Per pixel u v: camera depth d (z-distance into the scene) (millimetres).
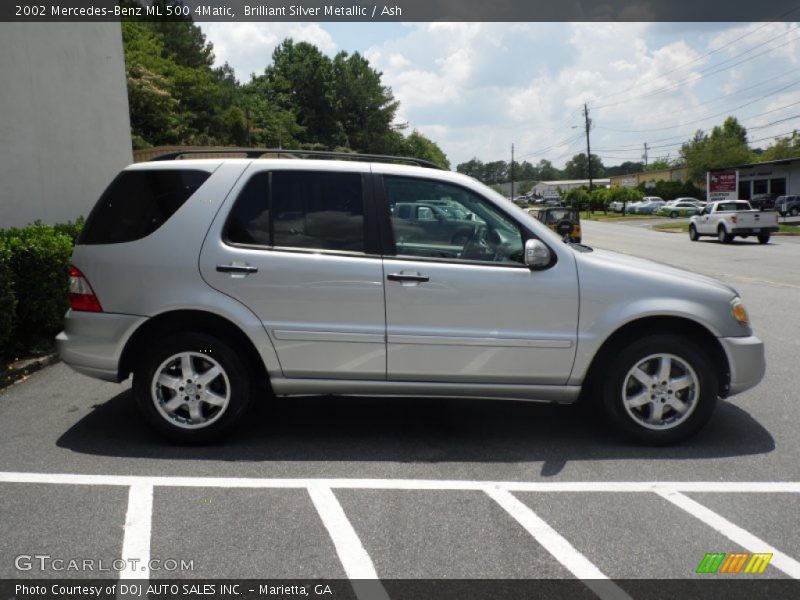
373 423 5207
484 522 3600
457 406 5645
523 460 4473
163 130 41219
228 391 4594
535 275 4555
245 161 4676
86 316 4621
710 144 68938
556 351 4574
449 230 4637
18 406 5570
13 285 6680
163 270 4539
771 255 20922
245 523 3570
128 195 4684
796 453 4613
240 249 4543
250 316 4516
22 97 9672
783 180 46750
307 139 78938
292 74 80062
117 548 3311
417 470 4297
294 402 5734
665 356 4609
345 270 4508
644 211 63594
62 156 10523
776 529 3543
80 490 3957
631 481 4141
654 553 3299
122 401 5719
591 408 5582
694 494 3961
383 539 3412
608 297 4562
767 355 7516
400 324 4539
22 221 9680
